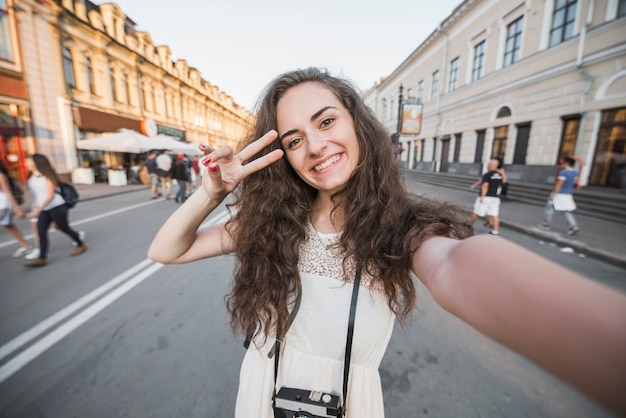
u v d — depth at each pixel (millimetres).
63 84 12789
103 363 2082
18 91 11070
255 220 957
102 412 1690
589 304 326
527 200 9367
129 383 1897
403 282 801
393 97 29297
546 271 400
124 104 16812
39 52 11781
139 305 2930
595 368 290
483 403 1754
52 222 4453
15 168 11055
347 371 782
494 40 13508
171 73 23031
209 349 2232
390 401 1760
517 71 12008
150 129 17328
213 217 7719
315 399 808
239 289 999
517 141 12180
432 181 15750
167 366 2051
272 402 889
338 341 813
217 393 1819
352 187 905
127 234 5617
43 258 4020
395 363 2098
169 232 865
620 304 313
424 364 2090
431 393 1824
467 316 473
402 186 917
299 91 847
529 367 2061
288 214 934
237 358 2133
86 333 2445
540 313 361
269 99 912
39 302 2984
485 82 14078
